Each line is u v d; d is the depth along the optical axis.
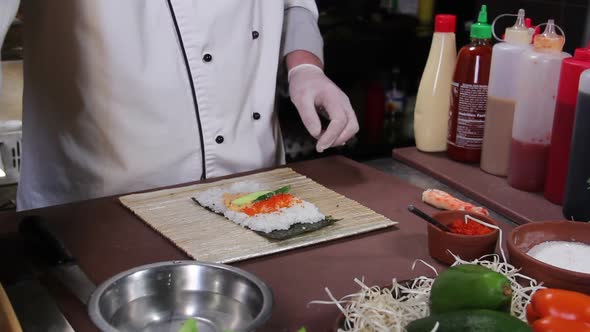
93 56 1.44
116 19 1.43
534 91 1.30
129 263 1.08
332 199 1.31
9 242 1.13
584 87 1.13
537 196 1.34
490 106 1.42
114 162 1.51
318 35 1.69
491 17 2.47
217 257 1.08
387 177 1.45
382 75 2.61
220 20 1.50
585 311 0.80
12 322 0.77
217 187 1.35
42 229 1.08
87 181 1.53
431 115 1.57
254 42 1.59
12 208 2.10
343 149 2.56
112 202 1.31
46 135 1.57
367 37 2.53
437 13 2.58
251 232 1.17
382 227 1.20
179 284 0.93
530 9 2.31
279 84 1.80
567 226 1.07
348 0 2.47
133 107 1.48
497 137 1.42
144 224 1.22
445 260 1.07
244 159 1.59
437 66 1.55
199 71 1.50
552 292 0.83
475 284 0.80
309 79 1.54
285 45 1.67
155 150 1.51
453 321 0.76
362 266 1.08
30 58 1.53
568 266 1.00
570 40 2.19
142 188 1.53
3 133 2.06
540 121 1.30
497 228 1.06
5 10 0.92
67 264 1.04
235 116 1.57
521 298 0.93
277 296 0.98
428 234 1.10
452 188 1.43
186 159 1.54
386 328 0.82
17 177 2.12
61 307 0.94
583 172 1.16
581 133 1.15
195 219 1.22
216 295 0.92
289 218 1.19
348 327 0.86
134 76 1.46
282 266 1.07
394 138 2.63
